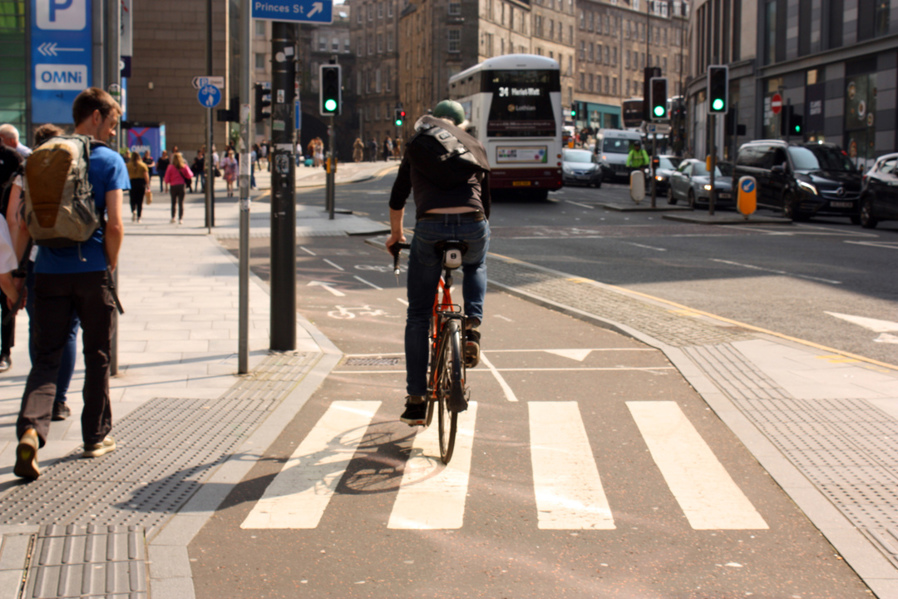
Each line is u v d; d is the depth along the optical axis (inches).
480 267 213.6
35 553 153.9
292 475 199.0
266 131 2628.0
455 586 145.0
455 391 194.4
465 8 3543.3
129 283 499.2
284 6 303.9
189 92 2186.3
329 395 273.4
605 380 288.0
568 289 481.7
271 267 326.0
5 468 198.7
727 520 173.0
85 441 207.2
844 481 191.6
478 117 1202.6
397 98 4220.0
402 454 214.5
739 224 935.0
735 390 269.0
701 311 416.8
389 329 385.7
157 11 2169.0
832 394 262.7
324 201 1309.1
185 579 146.5
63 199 190.9
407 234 807.7
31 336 215.5
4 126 250.5
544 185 1200.2
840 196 954.7
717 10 2214.6
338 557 156.6
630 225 924.6
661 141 2018.9
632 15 4877.0
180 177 917.2
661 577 148.2
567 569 151.4
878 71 1423.5
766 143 1078.4
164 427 233.3
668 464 206.8
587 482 194.9
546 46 4178.2
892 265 580.7
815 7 1604.3
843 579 147.3
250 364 306.3
